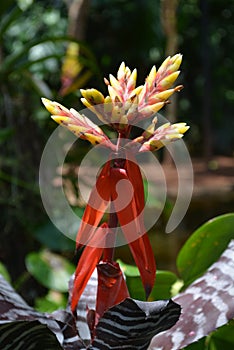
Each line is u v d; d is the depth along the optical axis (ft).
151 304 2.24
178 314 2.30
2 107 8.22
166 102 2.39
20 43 21.01
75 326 2.73
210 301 2.74
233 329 3.51
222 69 28.86
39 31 21.53
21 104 8.30
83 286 2.51
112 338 2.37
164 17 10.62
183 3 26.55
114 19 24.48
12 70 8.04
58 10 21.79
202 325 2.64
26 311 2.75
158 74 2.46
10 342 2.36
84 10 9.61
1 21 8.48
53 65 17.84
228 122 29.07
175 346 2.60
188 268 3.72
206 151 23.58
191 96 28.84
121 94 2.45
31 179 8.15
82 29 9.68
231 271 2.87
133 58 25.07
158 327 2.32
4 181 8.12
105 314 2.30
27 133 8.28
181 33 28.09
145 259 2.38
